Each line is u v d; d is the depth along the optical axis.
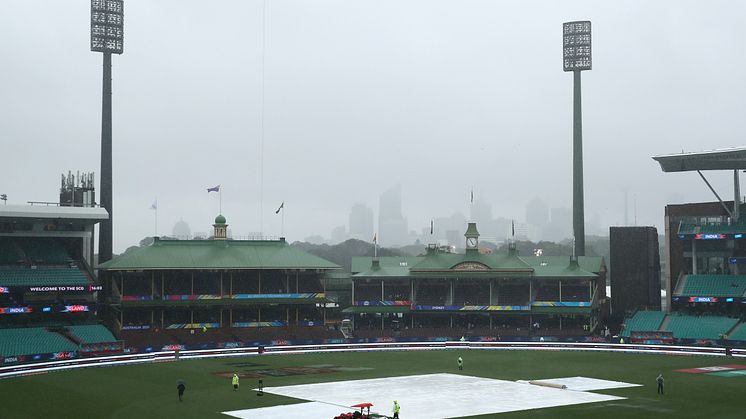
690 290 165.00
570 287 175.12
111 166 180.62
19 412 83.31
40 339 138.62
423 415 81.19
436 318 177.38
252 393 95.69
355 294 180.25
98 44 180.38
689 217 172.00
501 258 177.50
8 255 154.75
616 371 118.06
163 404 87.69
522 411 83.25
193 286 165.25
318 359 136.38
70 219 158.88
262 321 170.38
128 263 159.25
